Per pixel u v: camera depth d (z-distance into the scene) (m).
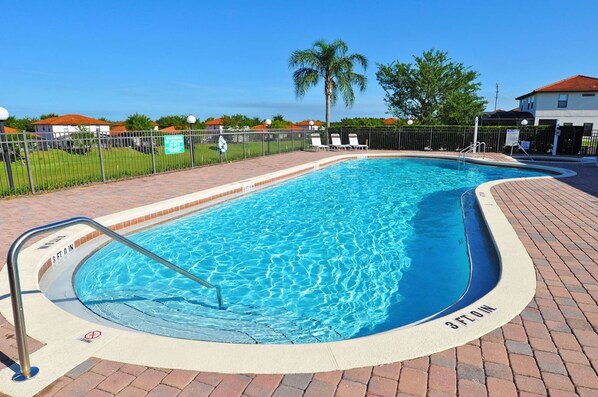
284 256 5.67
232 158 15.89
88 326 2.76
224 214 7.97
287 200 9.45
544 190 8.71
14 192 8.23
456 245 6.14
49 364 2.32
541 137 19.61
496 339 2.60
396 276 4.95
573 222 5.77
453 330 2.70
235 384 2.15
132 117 41.50
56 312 2.97
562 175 11.46
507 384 2.15
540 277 3.66
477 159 16.34
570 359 2.39
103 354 2.43
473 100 29.88
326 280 4.84
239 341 3.35
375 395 2.06
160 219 7.03
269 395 2.07
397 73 30.31
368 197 9.92
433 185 11.84
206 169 13.09
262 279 4.86
